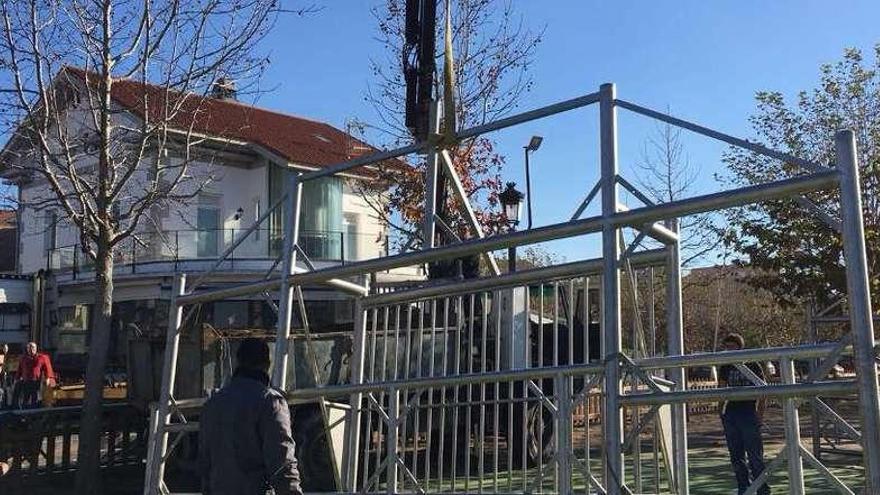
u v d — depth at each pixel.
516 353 9.13
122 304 21.19
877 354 4.15
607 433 4.51
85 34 10.63
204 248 22.34
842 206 3.85
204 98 11.56
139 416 12.24
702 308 31.80
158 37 10.99
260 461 4.64
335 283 6.55
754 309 31.08
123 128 11.36
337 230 25.69
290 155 24.88
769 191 4.10
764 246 17.31
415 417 6.77
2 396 15.27
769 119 20.58
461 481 9.44
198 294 6.59
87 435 10.48
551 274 5.49
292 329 12.84
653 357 5.66
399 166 18.41
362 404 7.36
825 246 16.61
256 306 18.22
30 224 27.33
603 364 4.60
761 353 5.04
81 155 13.07
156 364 11.66
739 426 8.27
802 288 17.02
